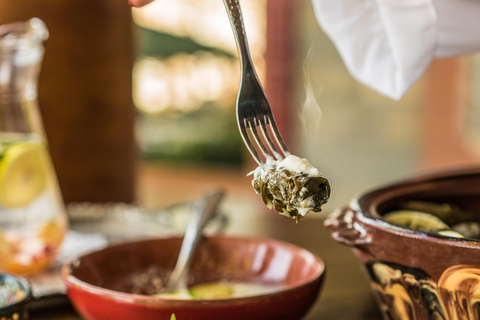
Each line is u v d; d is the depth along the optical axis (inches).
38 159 37.7
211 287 34.4
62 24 51.3
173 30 267.7
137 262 34.8
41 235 37.3
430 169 127.9
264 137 28.3
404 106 130.9
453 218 32.7
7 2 50.3
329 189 27.3
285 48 137.3
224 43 263.0
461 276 26.5
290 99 138.7
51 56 51.6
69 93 52.6
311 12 134.6
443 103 122.4
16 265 36.9
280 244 34.5
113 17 52.9
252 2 156.9
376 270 28.8
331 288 37.2
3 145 36.8
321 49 135.6
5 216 36.6
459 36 32.2
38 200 37.4
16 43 36.9
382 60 33.2
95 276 33.4
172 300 28.7
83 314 30.7
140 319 29.0
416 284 27.6
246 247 35.1
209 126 261.0
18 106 37.9
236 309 28.9
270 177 27.6
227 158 254.7
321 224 47.4
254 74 28.5
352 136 136.9
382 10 31.1
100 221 46.2
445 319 27.3
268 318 29.4
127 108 56.3
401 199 32.4
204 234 35.7
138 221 46.1
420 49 31.3
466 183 33.4
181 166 253.6
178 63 269.1
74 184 54.6
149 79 270.4
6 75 37.3
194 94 269.1
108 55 53.4
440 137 124.7
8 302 29.7
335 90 136.3
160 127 267.9
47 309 35.1
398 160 133.8
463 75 116.6
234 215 49.9
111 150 55.4
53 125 52.8
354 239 28.6
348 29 33.2
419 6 30.9
